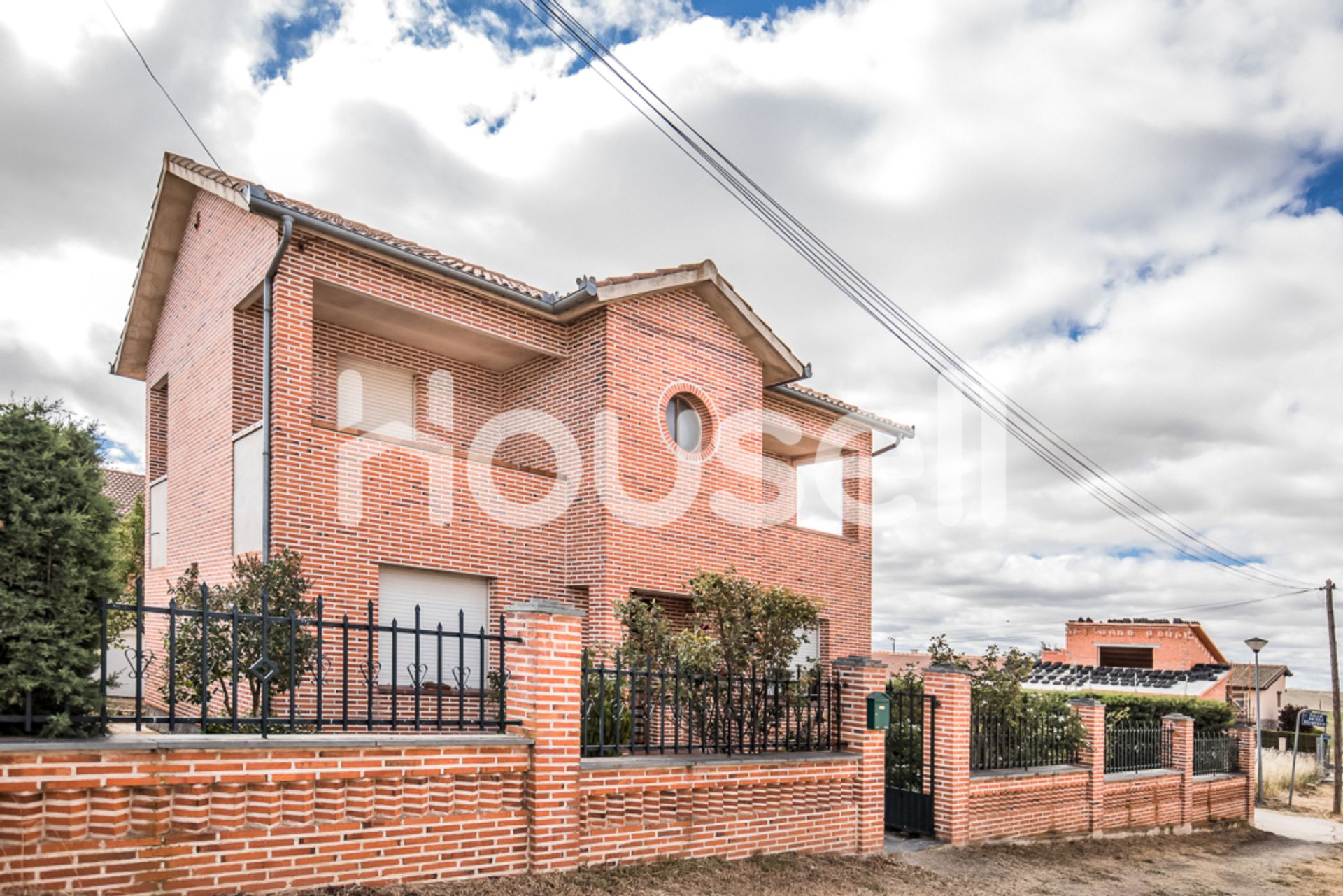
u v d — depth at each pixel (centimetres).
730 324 1540
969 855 1104
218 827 550
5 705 496
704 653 906
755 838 868
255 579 805
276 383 1077
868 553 1852
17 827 480
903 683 1270
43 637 497
